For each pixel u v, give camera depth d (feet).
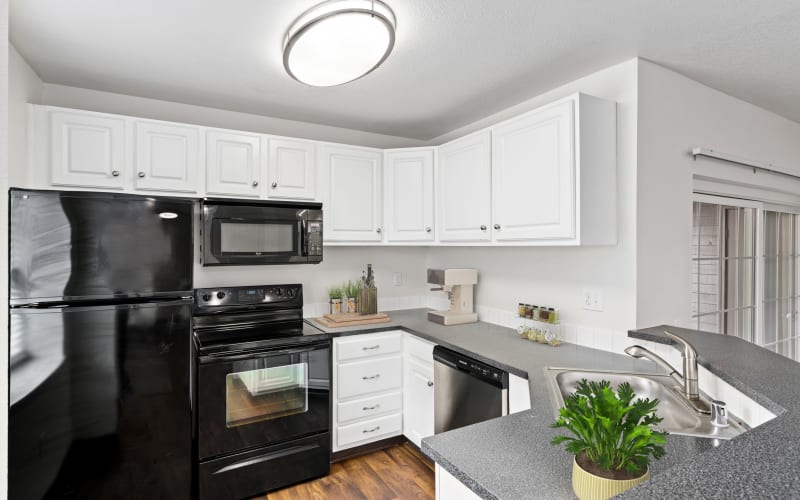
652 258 7.18
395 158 10.27
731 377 4.33
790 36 6.33
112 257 6.42
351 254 11.23
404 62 7.17
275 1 5.38
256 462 7.74
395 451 9.37
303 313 10.46
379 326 9.40
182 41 6.45
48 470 6.05
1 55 2.36
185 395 6.95
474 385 7.17
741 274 9.67
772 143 9.70
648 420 2.93
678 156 7.60
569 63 7.23
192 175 8.29
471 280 10.08
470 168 8.75
